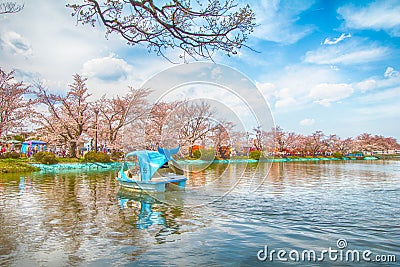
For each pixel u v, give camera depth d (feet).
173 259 17.74
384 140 286.46
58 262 17.25
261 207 32.24
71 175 68.03
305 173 78.02
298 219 27.25
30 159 90.79
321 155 217.77
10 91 99.91
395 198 38.32
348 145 245.24
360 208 32.01
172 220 26.81
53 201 35.88
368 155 249.14
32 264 16.96
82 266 16.71
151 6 17.13
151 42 19.45
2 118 99.81
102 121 118.93
